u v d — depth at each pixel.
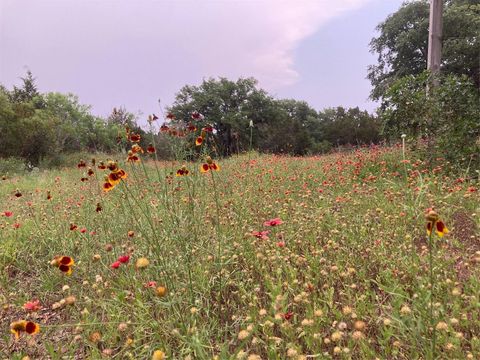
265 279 2.97
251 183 6.71
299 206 4.72
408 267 2.85
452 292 2.37
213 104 46.28
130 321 2.46
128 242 3.83
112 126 5.06
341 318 2.39
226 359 1.96
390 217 3.98
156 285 2.79
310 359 2.11
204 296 2.82
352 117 39.88
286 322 2.22
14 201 7.44
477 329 2.20
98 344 2.50
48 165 23.08
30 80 38.28
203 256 3.31
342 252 3.44
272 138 34.25
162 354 1.78
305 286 2.64
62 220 4.98
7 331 2.86
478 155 6.20
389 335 2.07
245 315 2.60
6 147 23.31
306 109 68.44
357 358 2.11
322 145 36.09
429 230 1.88
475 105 6.56
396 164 7.13
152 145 3.92
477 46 25.44
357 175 6.82
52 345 2.46
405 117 7.17
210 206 4.82
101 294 2.95
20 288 3.52
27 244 4.51
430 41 9.29
